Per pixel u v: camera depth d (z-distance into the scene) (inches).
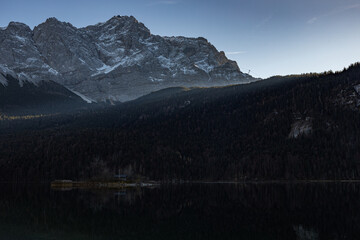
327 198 4018.2
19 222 2709.2
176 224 2576.3
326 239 2037.4
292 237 2098.9
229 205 3585.1
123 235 2256.4
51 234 2298.2
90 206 3629.4
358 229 2287.2
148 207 3521.2
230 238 2118.6
